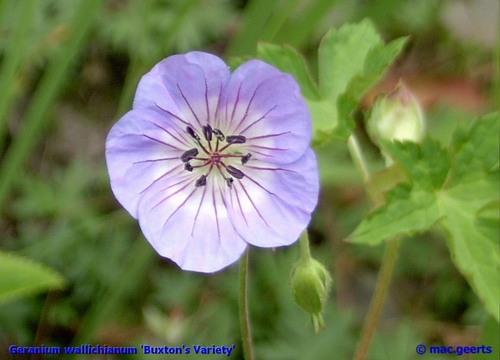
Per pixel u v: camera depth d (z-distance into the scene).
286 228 0.17
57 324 0.26
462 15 0.30
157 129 0.17
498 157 0.18
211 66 0.17
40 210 0.27
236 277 0.26
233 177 0.18
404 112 0.19
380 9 0.25
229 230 0.17
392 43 0.19
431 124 0.28
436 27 0.30
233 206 0.17
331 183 0.27
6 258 0.15
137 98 0.17
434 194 0.18
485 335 0.20
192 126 0.17
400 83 0.19
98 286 0.27
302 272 0.18
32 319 0.26
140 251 0.24
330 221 0.28
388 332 0.27
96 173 0.29
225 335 0.25
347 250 0.27
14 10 0.28
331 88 0.20
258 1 0.24
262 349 0.25
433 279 0.28
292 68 0.20
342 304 0.27
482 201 0.18
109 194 0.29
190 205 0.17
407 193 0.18
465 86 0.29
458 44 0.30
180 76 0.17
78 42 0.23
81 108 0.31
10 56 0.23
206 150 0.18
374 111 0.19
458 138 0.18
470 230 0.18
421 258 0.27
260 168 0.17
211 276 0.27
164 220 0.17
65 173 0.29
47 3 0.29
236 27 0.30
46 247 0.27
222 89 0.17
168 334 0.26
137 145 0.17
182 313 0.26
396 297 0.28
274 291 0.26
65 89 0.31
